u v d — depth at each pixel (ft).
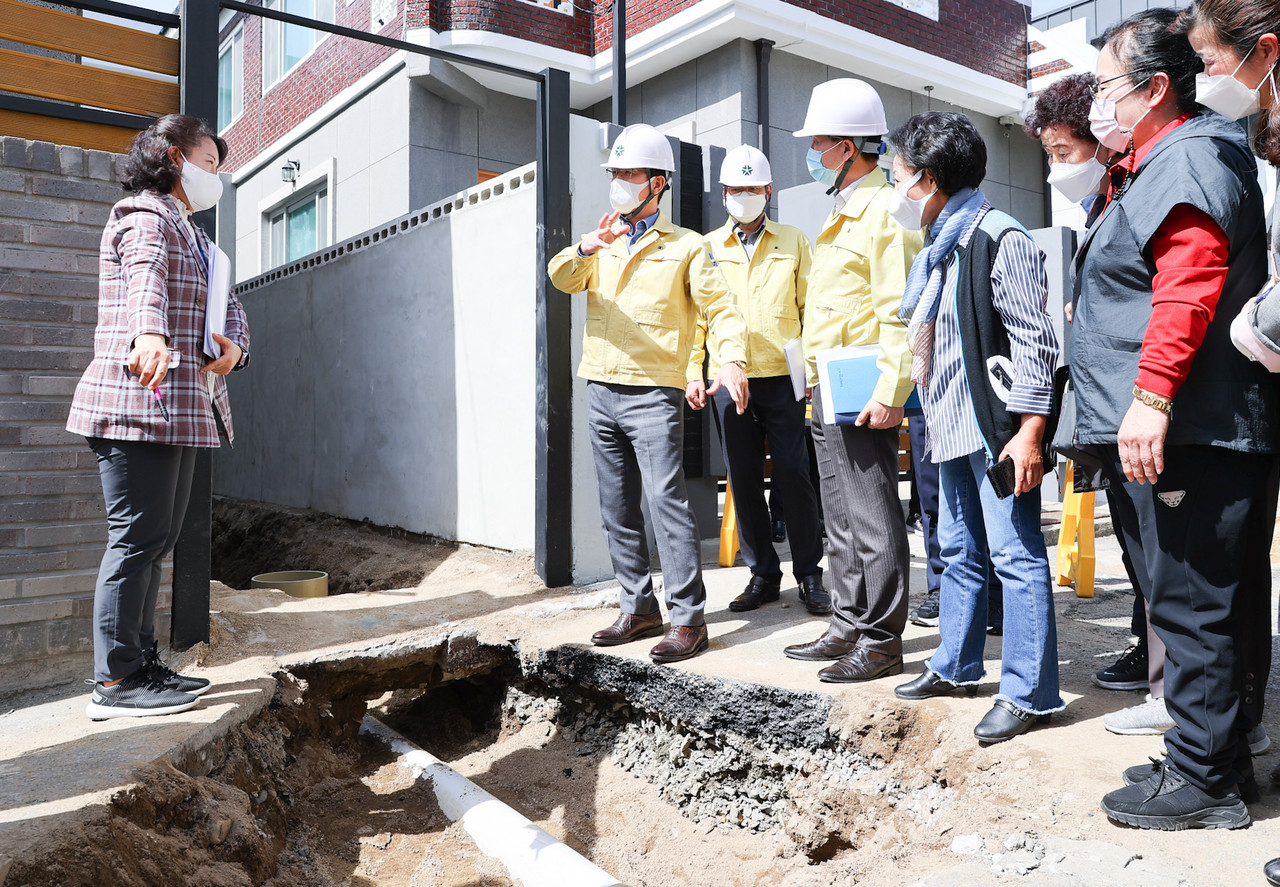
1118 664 10.12
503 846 10.03
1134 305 6.86
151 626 10.37
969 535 9.44
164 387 9.68
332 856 10.26
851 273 11.39
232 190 47.62
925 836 8.38
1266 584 7.14
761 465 14.48
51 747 9.04
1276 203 5.89
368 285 23.44
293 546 24.32
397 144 34.30
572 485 16.74
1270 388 6.46
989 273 8.49
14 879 6.71
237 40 47.80
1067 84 8.94
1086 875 6.57
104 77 12.22
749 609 14.51
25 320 11.48
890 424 10.13
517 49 33.06
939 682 9.64
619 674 12.12
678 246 11.96
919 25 35.37
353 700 13.28
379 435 23.03
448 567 18.53
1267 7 5.70
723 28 30.48
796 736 10.18
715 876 10.00
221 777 9.60
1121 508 7.34
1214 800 6.86
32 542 11.46
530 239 17.67
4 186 11.37
